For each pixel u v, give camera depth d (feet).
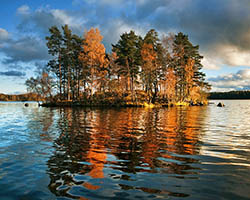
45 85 160.56
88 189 12.86
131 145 25.07
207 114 75.46
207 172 15.78
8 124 46.93
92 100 146.92
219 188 12.87
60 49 162.71
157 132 35.04
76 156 20.33
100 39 137.28
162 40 133.18
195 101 170.50
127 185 13.41
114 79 159.53
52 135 32.32
